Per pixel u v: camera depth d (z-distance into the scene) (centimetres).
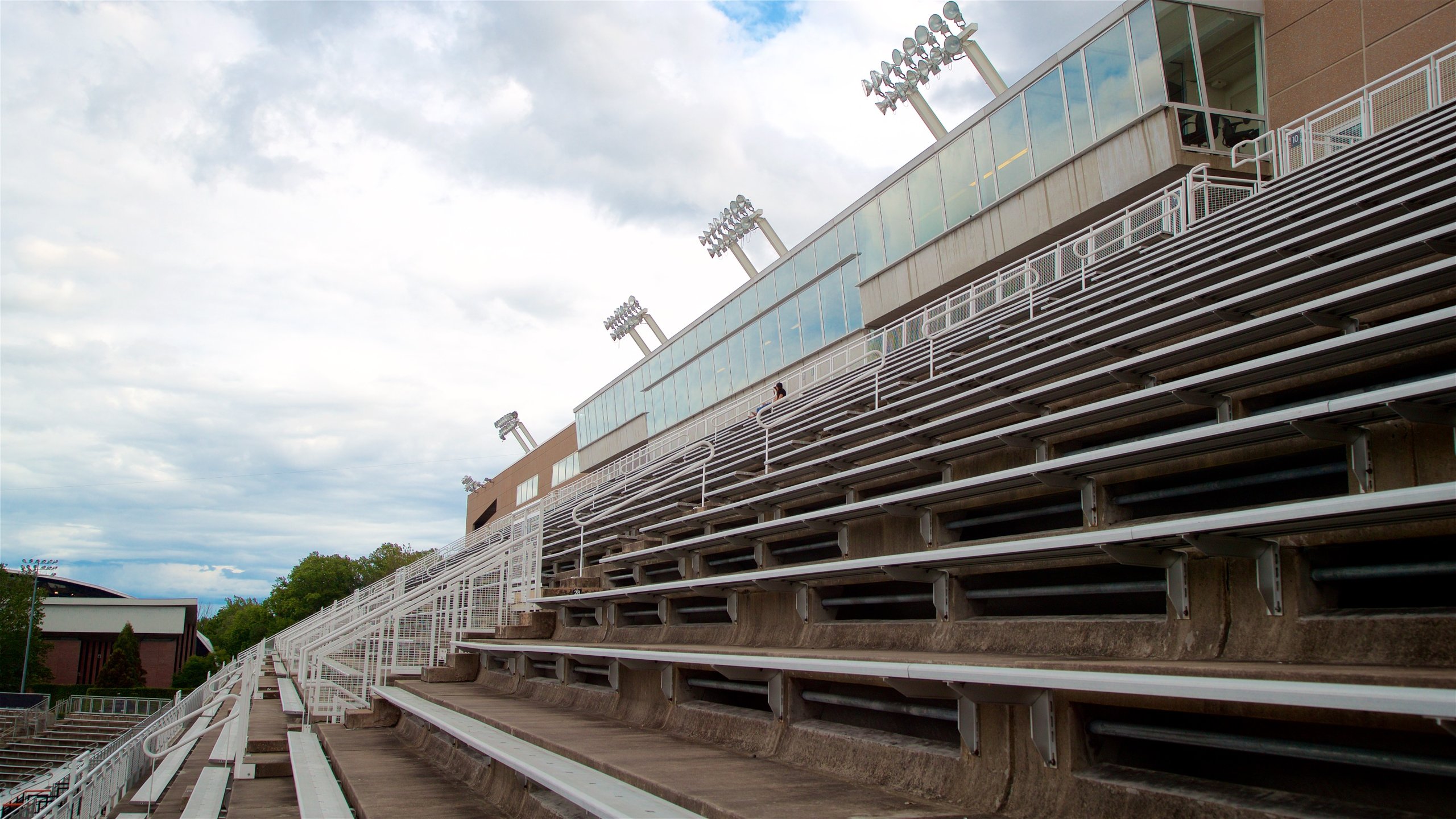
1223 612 499
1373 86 1405
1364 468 498
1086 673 404
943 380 1165
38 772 2823
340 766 894
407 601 1479
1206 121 1497
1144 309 954
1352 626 434
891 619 834
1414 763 331
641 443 3578
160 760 1229
